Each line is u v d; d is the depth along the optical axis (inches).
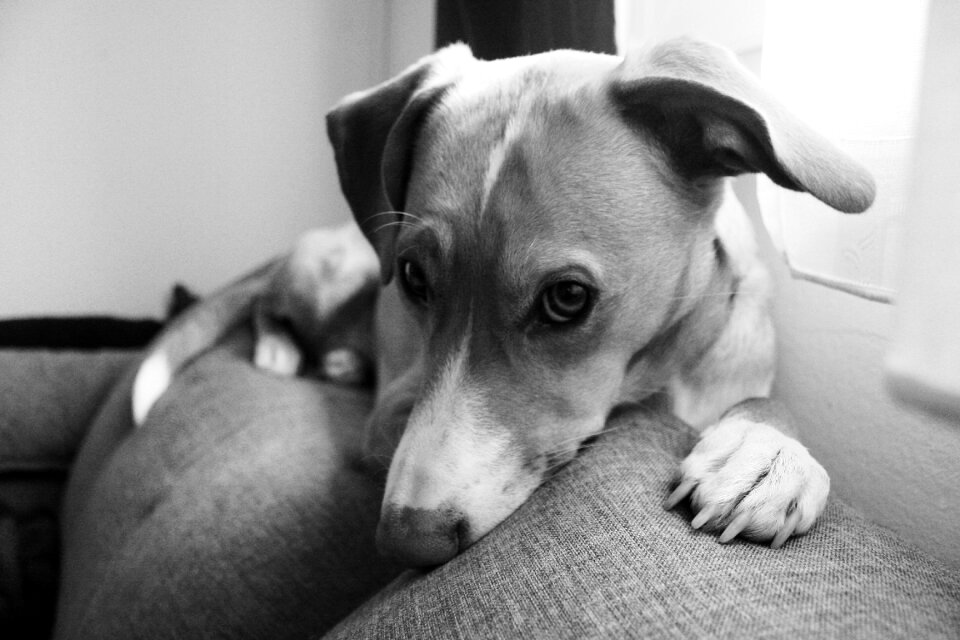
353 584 14.5
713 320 14.9
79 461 24.9
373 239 16.5
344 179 16.6
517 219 12.4
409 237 13.5
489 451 12.2
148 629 14.9
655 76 12.3
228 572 14.8
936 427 13.9
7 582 25.1
